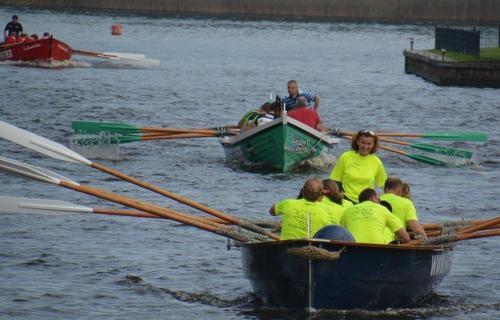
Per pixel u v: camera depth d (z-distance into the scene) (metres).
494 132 115.25
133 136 88.69
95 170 83.31
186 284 51.12
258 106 139.25
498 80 167.38
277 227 52.59
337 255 43.62
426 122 123.25
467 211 71.00
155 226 63.25
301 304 45.56
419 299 48.31
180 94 149.62
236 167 86.75
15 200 50.62
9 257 54.84
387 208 48.50
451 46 190.75
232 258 56.34
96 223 63.31
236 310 46.75
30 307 46.50
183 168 85.69
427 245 47.09
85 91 147.25
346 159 54.22
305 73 194.25
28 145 54.34
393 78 186.00
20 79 158.50
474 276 53.75
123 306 47.19
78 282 50.75
